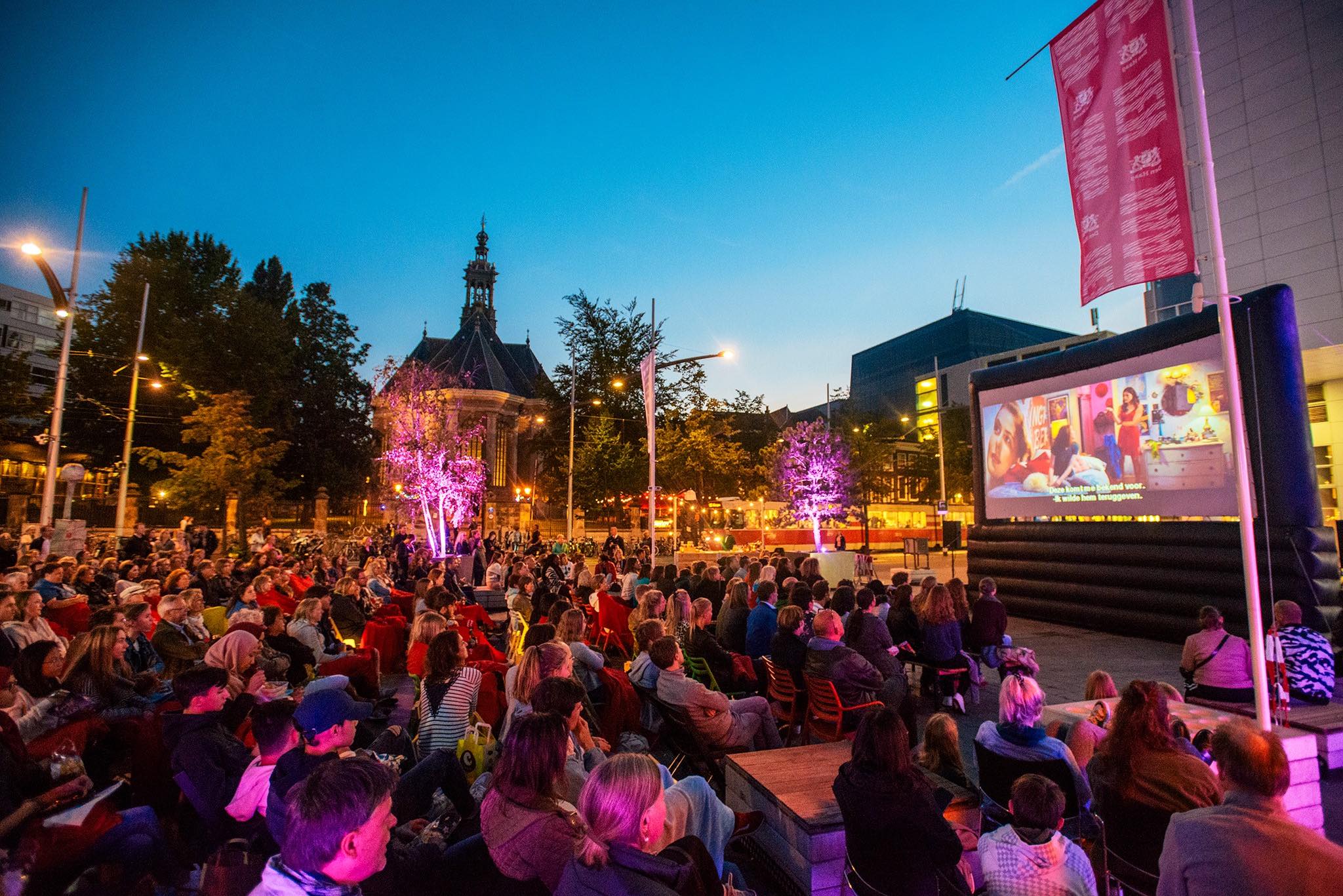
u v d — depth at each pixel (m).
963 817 4.42
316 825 2.00
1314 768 5.42
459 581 16.59
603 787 2.38
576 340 46.09
